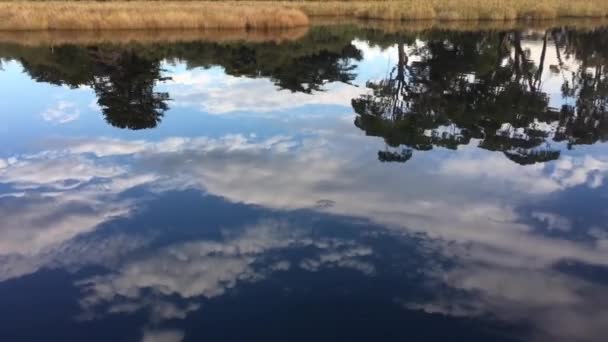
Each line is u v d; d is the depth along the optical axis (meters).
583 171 8.40
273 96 14.80
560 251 5.65
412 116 12.44
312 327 4.29
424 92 15.41
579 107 13.38
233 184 7.77
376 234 6.10
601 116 12.39
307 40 26.48
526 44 25.33
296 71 19.14
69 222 6.45
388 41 26.42
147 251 5.69
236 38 26.69
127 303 4.68
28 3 38.09
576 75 18.12
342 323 4.36
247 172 8.32
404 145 9.98
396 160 9.02
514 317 4.46
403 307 4.60
